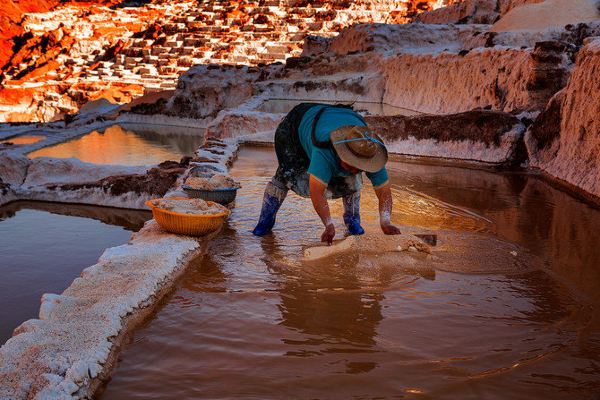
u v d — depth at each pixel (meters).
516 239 5.02
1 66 29.27
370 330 3.33
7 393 2.53
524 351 3.10
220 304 3.66
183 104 16.61
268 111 13.43
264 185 6.93
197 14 29.14
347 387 2.75
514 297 3.81
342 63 18.09
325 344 3.17
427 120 9.41
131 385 2.76
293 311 3.57
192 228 4.53
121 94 21.66
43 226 6.53
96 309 3.24
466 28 18.22
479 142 8.84
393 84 15.90
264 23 26.75
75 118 16.70
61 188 7.49
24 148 11.55
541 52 8.97
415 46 18.20
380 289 3.90
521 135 8.59
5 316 4.27
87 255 5.61
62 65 27.66
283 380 2.80
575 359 3.02
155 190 7.25
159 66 24.52
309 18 26.38
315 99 16.61
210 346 3.13
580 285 4.02
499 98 10.56
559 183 7.33
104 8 33.53
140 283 3.60
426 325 3.40
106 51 27.69
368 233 4.89
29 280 4.95
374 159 4.05
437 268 4.28
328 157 4.18
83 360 2.73
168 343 3.17
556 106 8.02
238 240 4.87
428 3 27.06
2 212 7.04
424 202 6.30
